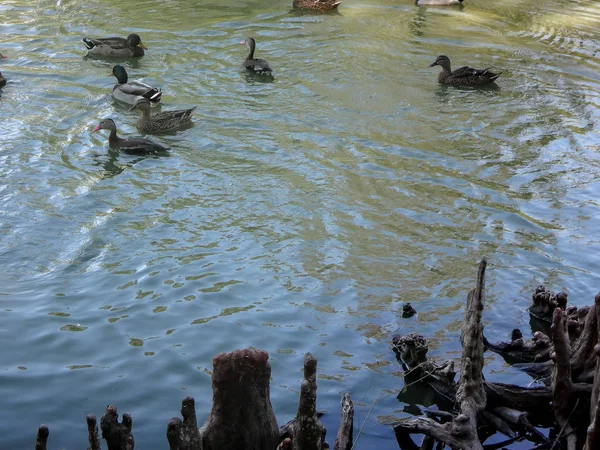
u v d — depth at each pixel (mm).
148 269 11344
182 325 9922
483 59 21719
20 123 16875
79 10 24891
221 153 15766
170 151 15836
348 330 9867
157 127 16750
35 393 8500
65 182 14312
